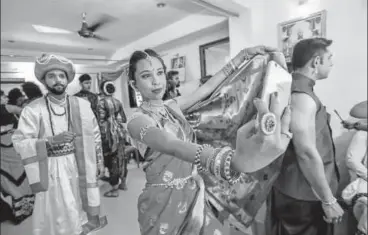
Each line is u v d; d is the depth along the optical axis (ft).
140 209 1.83
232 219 2.18
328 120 2.37
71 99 2.82
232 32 3.05
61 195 2.74
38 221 2.73
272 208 2.73
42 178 2.64
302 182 2.39
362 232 2.68
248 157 0.87
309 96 2.11
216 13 3.14
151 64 1.59
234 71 2.10
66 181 2.74
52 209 2.74
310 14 2.38
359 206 2.73
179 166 1.76
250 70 1.94
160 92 1.64
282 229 2.64
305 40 2.22
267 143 0.82
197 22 3.22
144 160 1.84
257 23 2.77
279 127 0.86
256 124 0.87
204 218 1.81
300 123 2.06
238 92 1.98
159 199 1.73
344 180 3.10
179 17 3.31
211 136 2.09
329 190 2.19
